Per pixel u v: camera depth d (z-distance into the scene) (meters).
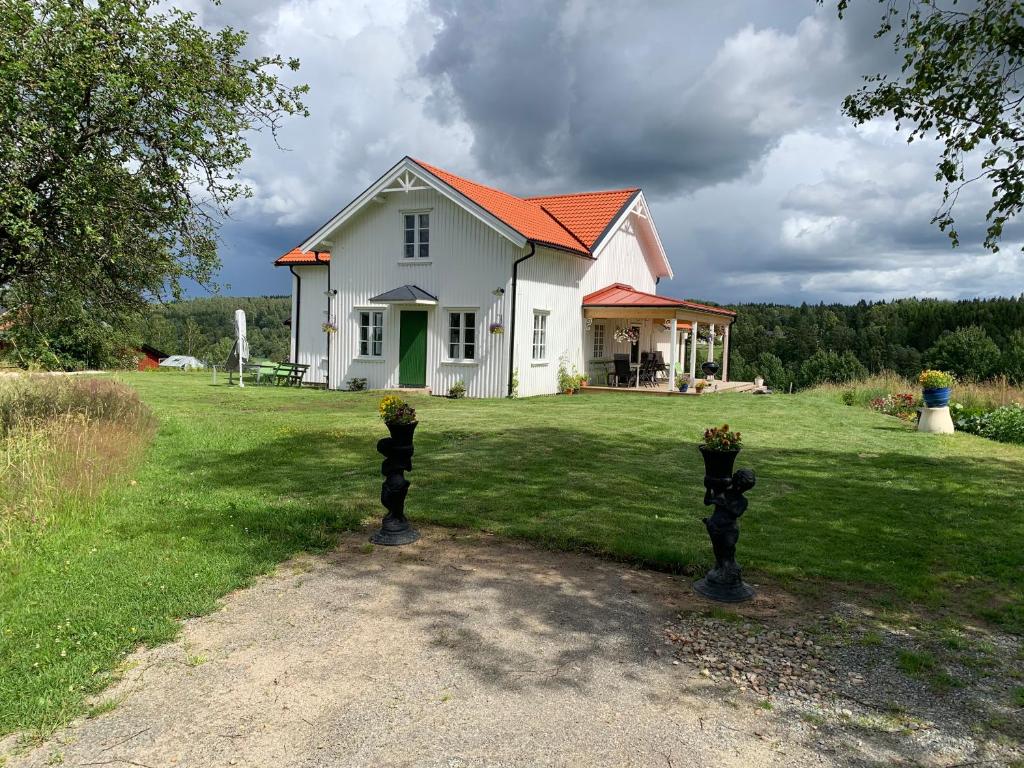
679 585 5.01
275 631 4.17
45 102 7.20
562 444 10.51
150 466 8.66
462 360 18.91
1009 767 2.89
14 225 7.00
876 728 3.20
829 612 4.52
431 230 19.22
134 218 8.95
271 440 10.67
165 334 74.81
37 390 11.26
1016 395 16.83
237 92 8.94
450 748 3.00
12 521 5.70
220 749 2.98
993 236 6.03
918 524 6.52
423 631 4.20
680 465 9.19
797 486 8.10
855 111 6.93
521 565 5.40
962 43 5.96
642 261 26.00
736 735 3.13
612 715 3.29
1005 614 4.50
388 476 5.92
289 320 24.47
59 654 3.70
